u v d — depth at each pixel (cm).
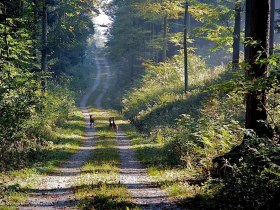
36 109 2400
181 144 1788
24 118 1952
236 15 2730
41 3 2762
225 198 957
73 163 1884
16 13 2469
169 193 1183
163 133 2559
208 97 2662
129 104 4759
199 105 2703
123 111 4809
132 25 5925
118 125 3781
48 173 1617
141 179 1474
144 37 5869
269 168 847
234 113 2011
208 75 3634
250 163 937
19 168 1642
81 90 7762
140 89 4550
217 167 1200
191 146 1680
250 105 1159
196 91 3184
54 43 3195
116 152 2203
